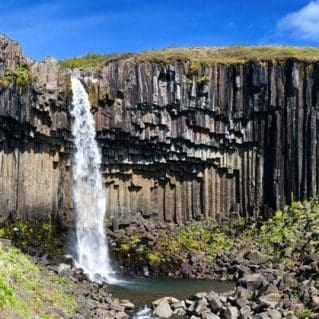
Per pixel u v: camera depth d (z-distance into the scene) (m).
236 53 53.81
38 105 40.25
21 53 40.22
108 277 40.94
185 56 50.53
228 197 50.47
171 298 30.94
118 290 35.62
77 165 44.78
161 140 47.66
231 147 50.19
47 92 40.88
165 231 48.22
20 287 23.42
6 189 39.69
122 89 45.72
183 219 49.84
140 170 48.47
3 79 38.12
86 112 44.47
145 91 46.66
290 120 48.69
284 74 49.12
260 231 46.88
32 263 29.30
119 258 44.31
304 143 48.50
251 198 49.84
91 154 45.38
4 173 39.62
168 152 48.53
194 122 48.47
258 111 49.25
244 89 49.50
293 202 48.31
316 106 48.25
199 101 48.38
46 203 42.59
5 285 21.36
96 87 45.03
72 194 44.72
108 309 27.88
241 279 29.88
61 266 34.88
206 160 49.59
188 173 50.03
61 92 42.22
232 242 46.28
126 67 46.25
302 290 26.55
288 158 48.72
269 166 49.66
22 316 20.17
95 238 45.38
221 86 49.25
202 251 45.44
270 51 53.53
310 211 46.09
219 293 33.56
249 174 49.94
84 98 44.25
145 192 48.91
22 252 34.09
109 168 47.09
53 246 41.53
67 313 23.75
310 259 33.59
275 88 48.94
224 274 41.38
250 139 49.81
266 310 25.27
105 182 47.06
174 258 43.97
